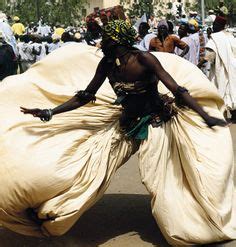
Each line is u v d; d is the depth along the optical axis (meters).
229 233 5.33
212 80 11.84
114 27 5.37
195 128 5.55
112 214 6.51
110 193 7.27
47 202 5.21
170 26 13.84
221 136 5.56
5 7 39.59
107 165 5.48
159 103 5.51
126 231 6.05
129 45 5.42
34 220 5.41
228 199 5.42
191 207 5.39
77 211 5.21
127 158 5.68
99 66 5.52
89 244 5.76
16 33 23.03
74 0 38.88
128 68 5.42
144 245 5.71
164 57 6.04
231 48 11.70
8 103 5.67
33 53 20.02
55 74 5.89
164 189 5.38
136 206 6.75
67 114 5.64
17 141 5.30
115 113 5.71
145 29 14.41
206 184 5.34
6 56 14.30
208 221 5.32
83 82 5.89
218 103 5.91
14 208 5.24
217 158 5.44
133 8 32.16
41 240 5.85
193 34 15.11
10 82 5.79
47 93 5.79
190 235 5.29
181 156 5.48
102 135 5.56
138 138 5.50
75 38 13.31
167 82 5.34
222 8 11.95
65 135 5.47
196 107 5.33
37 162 5.18
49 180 5.14
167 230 5.35
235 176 7.41
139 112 5.50
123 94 5.48
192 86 5.79
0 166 5.20
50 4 39.09
